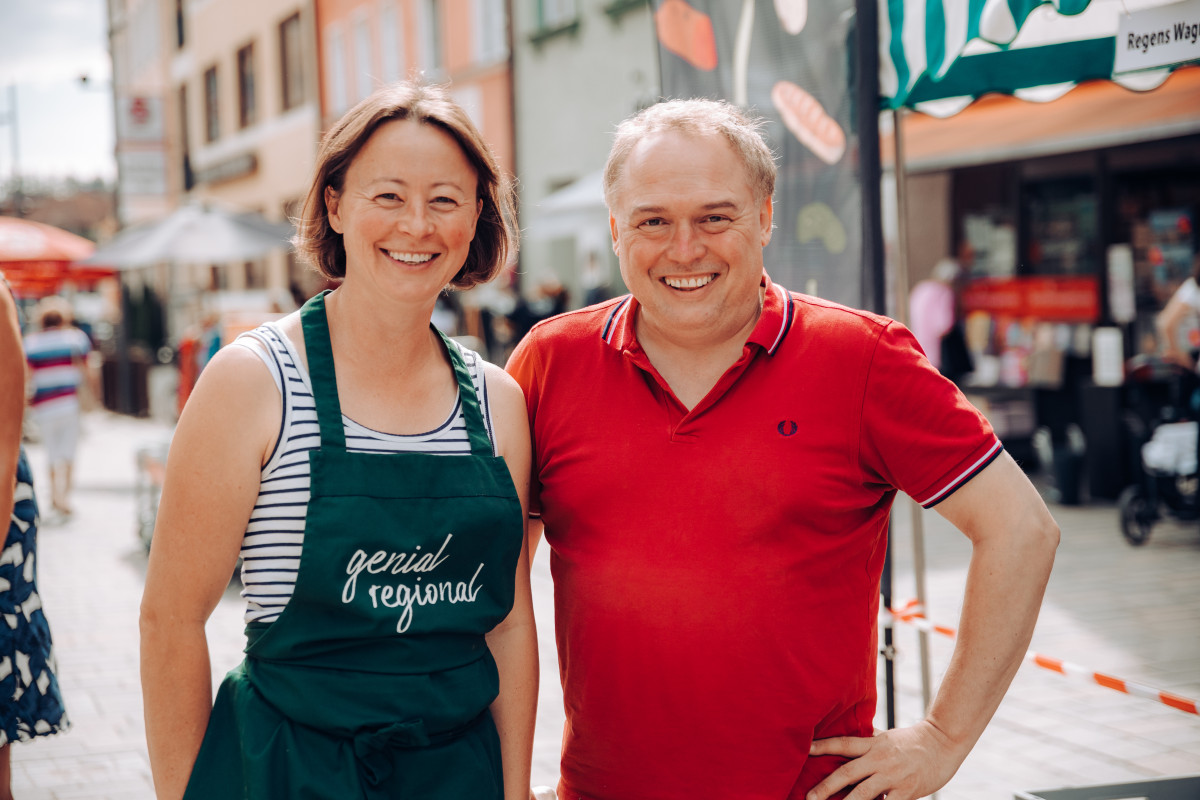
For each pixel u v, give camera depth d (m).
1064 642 5.26
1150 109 8.17
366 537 1.72
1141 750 4.07
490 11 15.16
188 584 1.75
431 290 1.80
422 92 1.84
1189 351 7.41
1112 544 7.24
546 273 12.68
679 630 1.91
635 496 1.95
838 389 1.91
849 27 3.09
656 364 2.03
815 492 1.89
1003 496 1.86
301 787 1.70
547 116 14.01
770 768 1.91
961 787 3.81
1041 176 10.44
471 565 1.82
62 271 18.11
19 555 2.66
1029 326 10.25
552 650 5.32
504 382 2.00
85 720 4.70
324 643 1.73
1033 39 2.98
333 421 1.75
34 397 9.71
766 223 2.08
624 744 1.97
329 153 1.82
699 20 3.61
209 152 26.33
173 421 15.96
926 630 3.18
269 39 22.20
